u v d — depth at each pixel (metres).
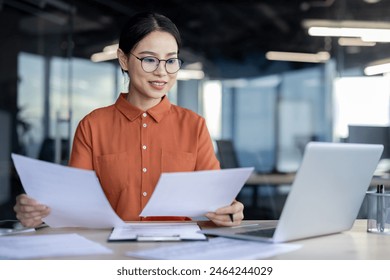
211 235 1.29
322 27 8.45
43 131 7.77
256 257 1.04
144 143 1.78
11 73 7.68
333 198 1.26
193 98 8.71
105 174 1.76
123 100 1.83
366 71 8.17
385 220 1.37
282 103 8.66
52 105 7.86
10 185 7.20
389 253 1.11
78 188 1.26
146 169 1.76
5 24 7.66
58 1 7.93
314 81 8.52
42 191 1.30
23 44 7.75
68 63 8.00
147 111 1.80
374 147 1.32
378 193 1.37
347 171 1.25
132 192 1.75
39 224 1.39
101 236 1.28
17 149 7.63
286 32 8.64
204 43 8.78
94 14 8.13
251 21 8.73
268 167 8.62
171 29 1.69
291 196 1.14
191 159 1.79
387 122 7.96
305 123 8.55
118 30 8.23
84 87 8.06
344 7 8.31
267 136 8.70
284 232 1.18
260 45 8.72
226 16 8.73
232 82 8.75
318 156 1.14
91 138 1.80
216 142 4.90
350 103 8.20
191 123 1.84
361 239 1.28
